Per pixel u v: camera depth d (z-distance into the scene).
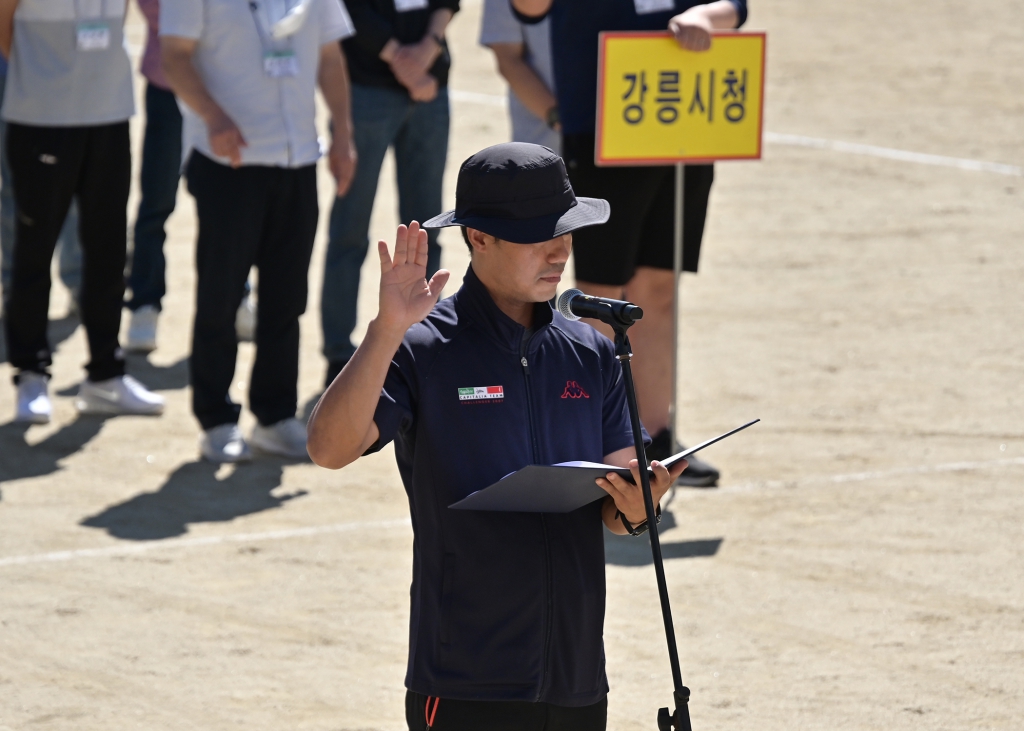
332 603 20.39
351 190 29.31
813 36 74.88
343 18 26.47
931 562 21.73
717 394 30.06
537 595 11.59
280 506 24.33
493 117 60.91
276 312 26.23
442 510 11.59
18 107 26.47
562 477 10.98
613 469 11.17
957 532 22.91
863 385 30.59
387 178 51.78
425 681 11.70
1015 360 32.19
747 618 19.86
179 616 19.94
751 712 17.16
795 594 20.62
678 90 23.50
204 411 26.41
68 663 18.50
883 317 35.78
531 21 24.69
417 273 10.93
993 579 21.11
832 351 33.06
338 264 29.69
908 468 25.88
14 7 26.14
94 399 28.94
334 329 29.94
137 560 21.89
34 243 27.44
